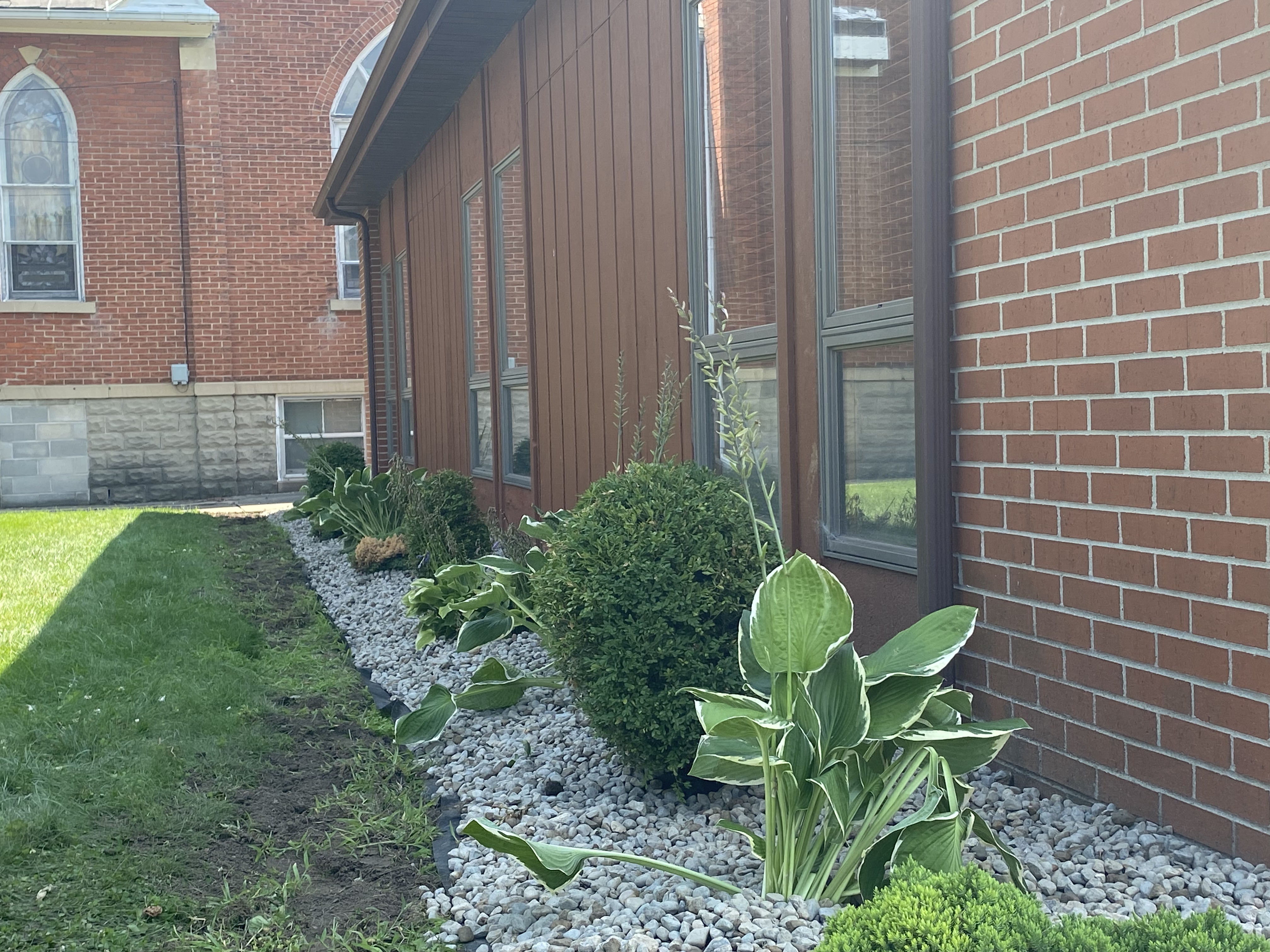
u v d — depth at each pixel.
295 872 3.10
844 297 4.00
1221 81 2.45
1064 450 2.97
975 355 3.30
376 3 17.47
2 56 16.23
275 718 4.81
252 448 17.33
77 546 10.36
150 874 3.08
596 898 2.79
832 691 2.70
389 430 14.54
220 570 9.23
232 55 16.98
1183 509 2.60
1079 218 2.87
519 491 8.34
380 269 14.71
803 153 4.12
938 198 3.34
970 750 2.63
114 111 16.66
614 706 3.49
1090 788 2.95
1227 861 2.51
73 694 4.94
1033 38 3.00
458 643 5.14
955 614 2.78
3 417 16.41
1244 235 2.41
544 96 7.27
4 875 3.03
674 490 3.75
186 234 16.95
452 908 2.88
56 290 16.77
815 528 4.16
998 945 1.65
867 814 2.66
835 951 1.72
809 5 4.02
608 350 6.26
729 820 2.79
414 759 4.33
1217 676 2.54
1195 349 2.54
